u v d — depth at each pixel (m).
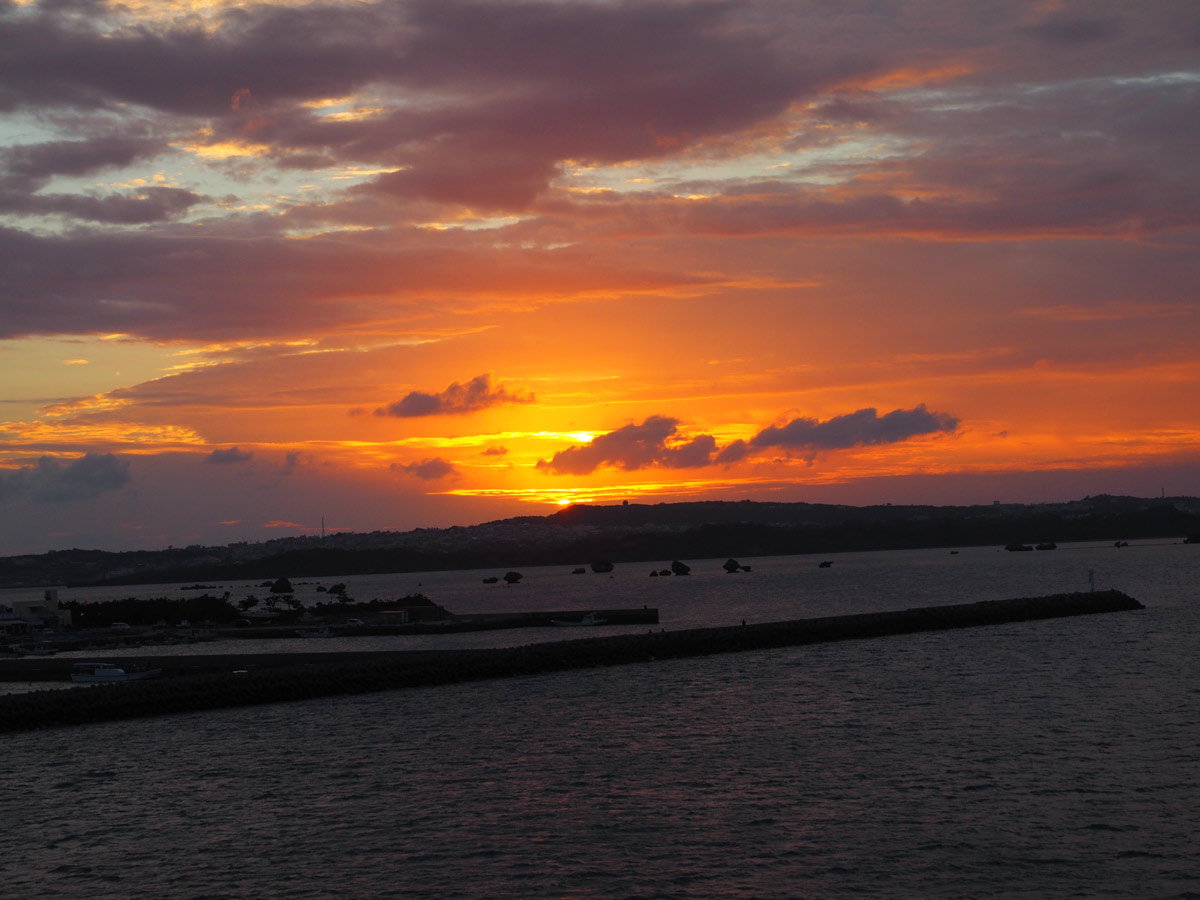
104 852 42.72
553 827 43.84
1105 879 36.44
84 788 53.19
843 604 186.25
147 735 66.88
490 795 49.00
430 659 89.38
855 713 65.62
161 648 138.00
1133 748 53.12
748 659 95.88
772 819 43.91
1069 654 90.44
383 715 71.25
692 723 64.44
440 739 62.09
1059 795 45.59
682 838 41.94
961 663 87.38
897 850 39.78
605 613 159.00
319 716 71.75
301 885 38.19
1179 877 36.38
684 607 195.00
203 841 43.59
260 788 51.75
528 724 65.94
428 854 41.03
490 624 153.88
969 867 37.91
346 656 100.00
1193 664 81.56
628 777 51.38
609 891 36.81
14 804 50.50
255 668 99.25
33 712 70.94
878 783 48.59
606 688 80.38
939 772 50.06
